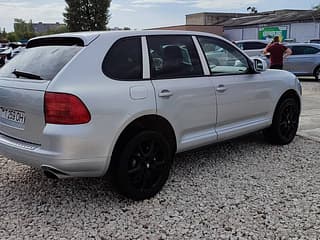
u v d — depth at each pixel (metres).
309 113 8.80
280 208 3.90
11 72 4.17
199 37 4.82
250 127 5.39
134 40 4.14
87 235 3.43
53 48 4.09
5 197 4.22
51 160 3.58
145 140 4.04
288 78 6.02
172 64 4.40
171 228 3.53
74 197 4.21
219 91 4.82
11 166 5.21
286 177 4.74
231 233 3.43
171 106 4.25
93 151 3.66
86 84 3.66
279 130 5.93
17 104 3.87
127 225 3.60
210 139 4.82
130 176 3.98
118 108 3.77
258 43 18.17
